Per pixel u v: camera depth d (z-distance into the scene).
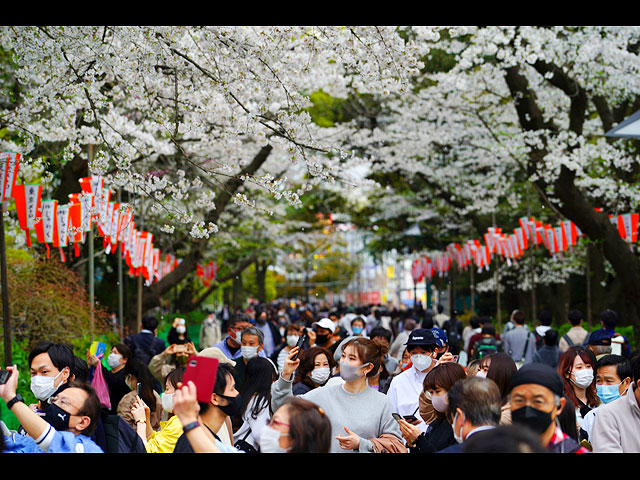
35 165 7.83
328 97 26.33
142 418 5.41
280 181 7.58
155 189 7.88
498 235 17.91
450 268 30.03
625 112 18.53
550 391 3.23
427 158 23.80
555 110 18.30
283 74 7.66
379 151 22.86
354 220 35.16
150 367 9.13
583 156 15.02
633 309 23.12
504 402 4.54
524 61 14.07
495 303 39.28
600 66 14.48
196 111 8.05
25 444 3.94
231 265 34.12
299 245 36.66
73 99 7.59
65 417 3.99
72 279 12.84
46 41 6.95
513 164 22.25
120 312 13.56
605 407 4.70
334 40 7.35
